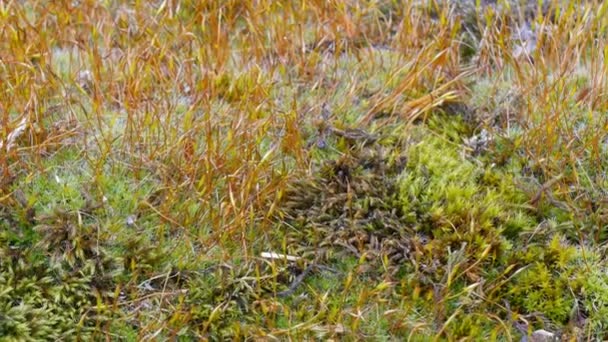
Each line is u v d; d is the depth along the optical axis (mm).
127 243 394
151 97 441
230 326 382
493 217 408
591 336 385
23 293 379
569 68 453
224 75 455
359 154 423
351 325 383
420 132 440
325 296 384
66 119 429
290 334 379
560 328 387
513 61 451
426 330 384
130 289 387
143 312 382
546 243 404
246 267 393
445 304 388
